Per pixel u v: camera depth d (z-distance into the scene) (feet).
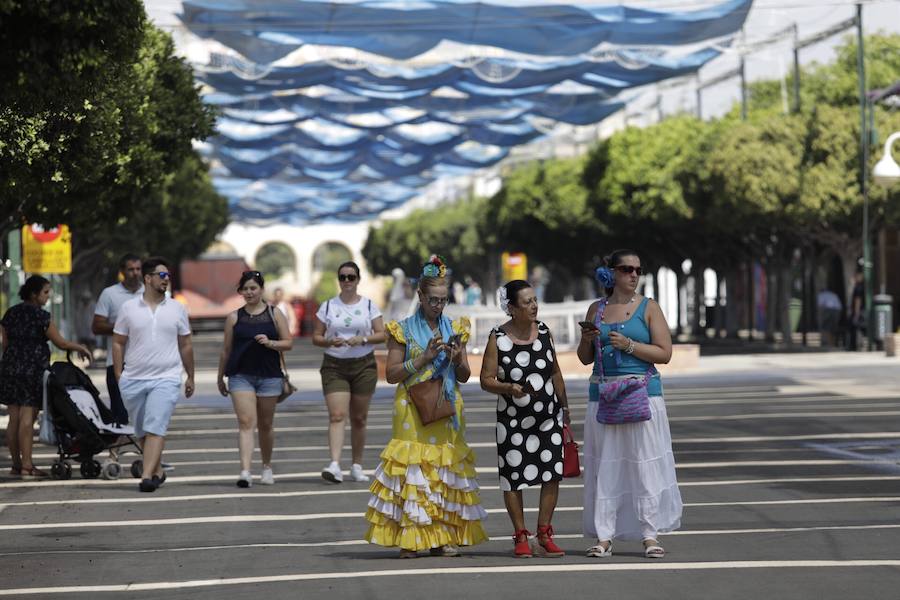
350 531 74.49
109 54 67.51
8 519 81.46
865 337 286.25
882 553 63.31
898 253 346.95
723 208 296.71
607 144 388.57
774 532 70.28
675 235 379.96
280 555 66.85
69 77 64.54
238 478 93.86
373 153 323.37
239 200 487.61
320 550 68.28
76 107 110.52
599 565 61.82
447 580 58.90
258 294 94.48
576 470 65.46
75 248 306.55
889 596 53.52
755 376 199.31
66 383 100.68
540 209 437.58
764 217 286.05
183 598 56.59
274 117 267.80
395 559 65.00
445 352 64.54
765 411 143.64
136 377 94.02
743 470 96.48
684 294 482.28
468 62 214.69
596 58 212.43
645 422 63.52
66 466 101.50
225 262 531.09
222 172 392.68
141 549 69.82
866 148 251.19
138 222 318.86
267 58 187.73
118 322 94.38
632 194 364.79
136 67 150.92
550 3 173.68
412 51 189.67
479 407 160.86
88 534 75.25
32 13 62.08
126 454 117.50
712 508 79.30
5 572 63.93
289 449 119.03
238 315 94.32
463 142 306.14
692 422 133.18
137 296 96.53
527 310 64.28
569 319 222.07
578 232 439.63
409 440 64.80
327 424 143.13
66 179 120.67
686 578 58.18
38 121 111.34
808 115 274.16
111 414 101.86
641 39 190.90
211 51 205.16
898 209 263.08
